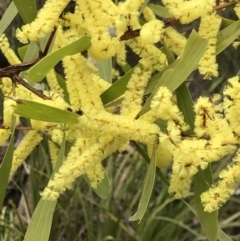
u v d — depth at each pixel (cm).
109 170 111
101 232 105
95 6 40
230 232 125
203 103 39
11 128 43
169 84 41
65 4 40
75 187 109
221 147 38
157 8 53
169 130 38
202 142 38
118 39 41
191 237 112
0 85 46
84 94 40
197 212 43
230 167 39
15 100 38
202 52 40
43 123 44
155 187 121
